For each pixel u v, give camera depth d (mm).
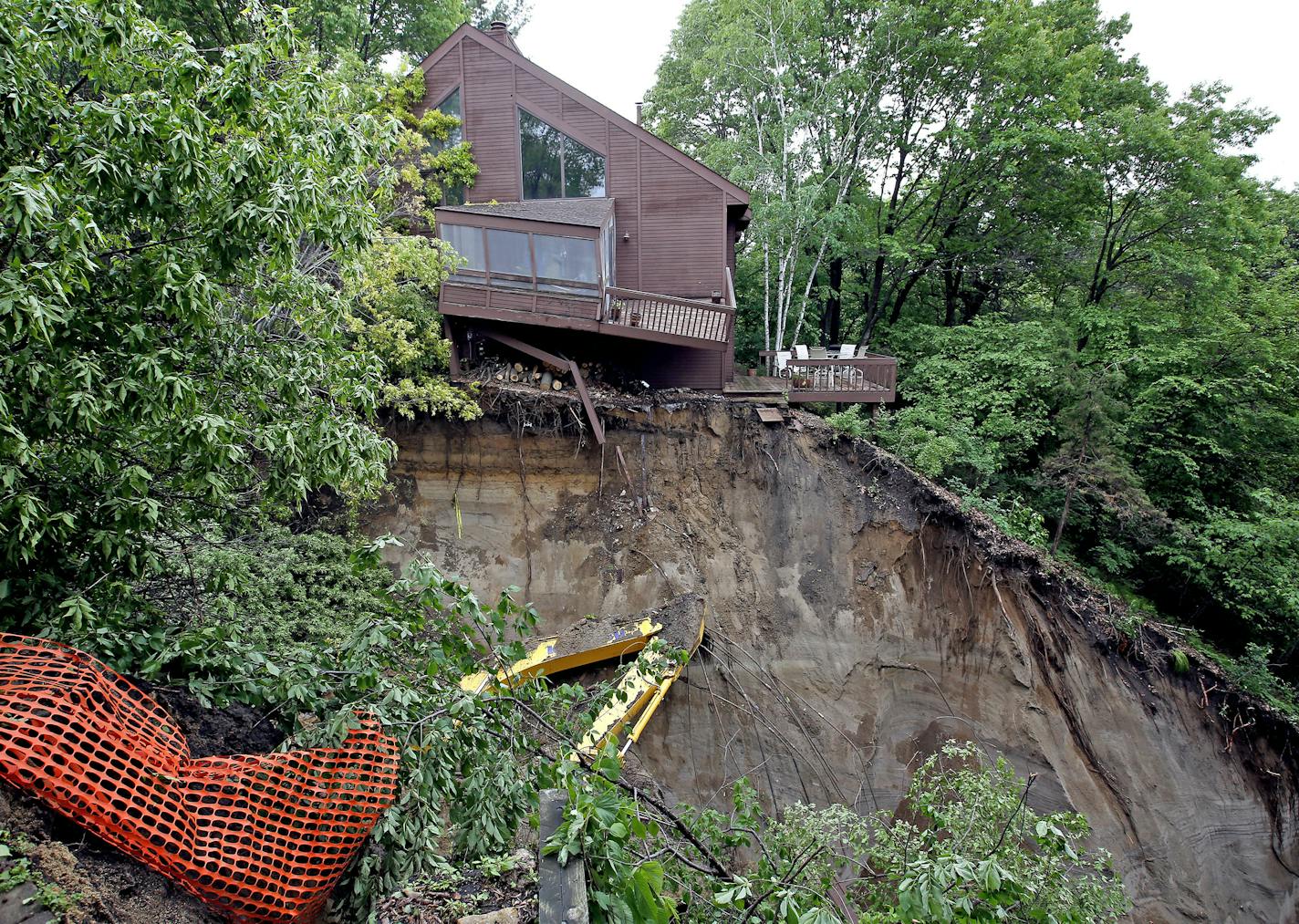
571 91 17703
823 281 24625
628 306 15523
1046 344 18906
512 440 15320
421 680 5516
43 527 4777
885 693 14805
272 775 4562
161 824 4035
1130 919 13352
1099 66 22469
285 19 6230
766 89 20906
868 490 15539
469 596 5160
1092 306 20797
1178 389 18797
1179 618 18172
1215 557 16781
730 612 15141
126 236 5758
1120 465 16922
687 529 15531
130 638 5125
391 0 20922
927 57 20781
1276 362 19141
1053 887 5422
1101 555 17750
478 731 5176
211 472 5668
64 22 5141
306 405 6738
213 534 7945
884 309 24922
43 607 5082
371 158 6871
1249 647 15938
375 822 4805
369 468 7020
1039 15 22719
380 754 4965
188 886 4051
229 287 7574
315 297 6973
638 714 10953
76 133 5355
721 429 15938
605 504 15484
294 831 4445
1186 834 13914
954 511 14945
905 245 22453
